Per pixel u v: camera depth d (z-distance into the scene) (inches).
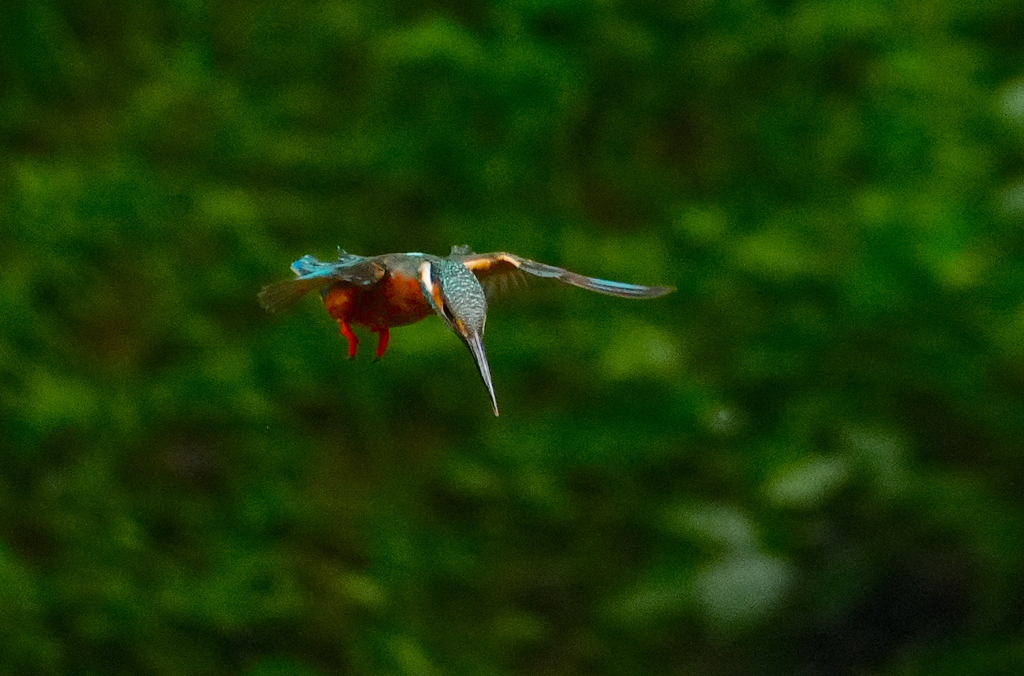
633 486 468.4
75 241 480.1
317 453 472.7
